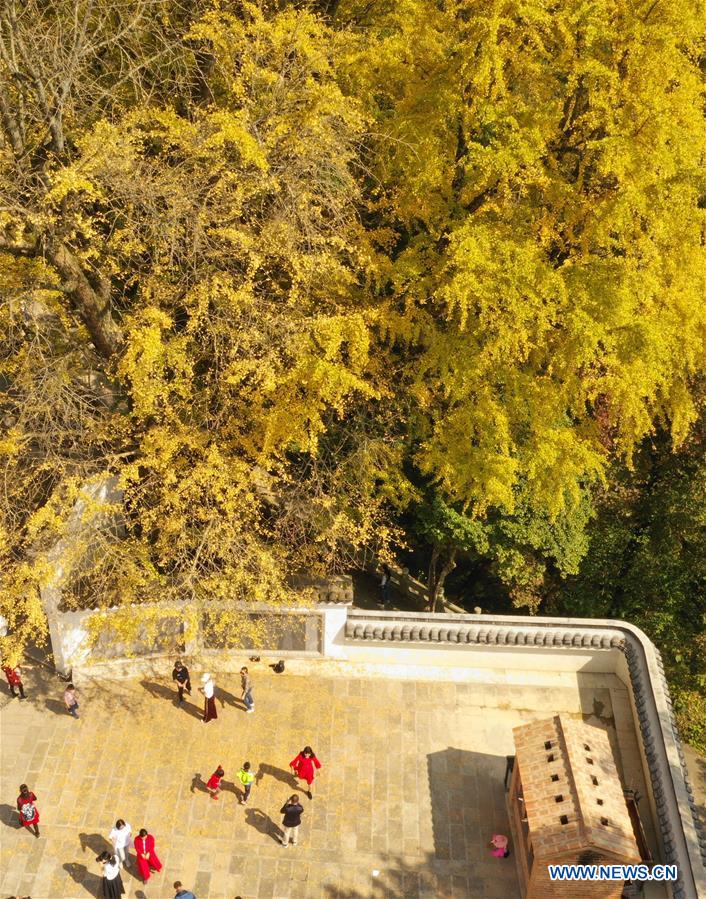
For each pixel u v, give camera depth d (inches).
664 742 801.6
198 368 888.9
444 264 776.3
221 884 733.3
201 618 864.9
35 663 878.4
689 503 1082.7
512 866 764.6
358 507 889.5
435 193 826.8
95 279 797.9
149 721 842.8
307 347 762.8
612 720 881.5
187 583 783.7
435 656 912.9
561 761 740.0
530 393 815.1
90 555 858.1
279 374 764.6
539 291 754.8
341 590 871.1
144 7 763.4
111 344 826.8
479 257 726.5
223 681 883.4
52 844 747.4
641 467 1119.6
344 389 730.2
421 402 834.2
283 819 768.3
